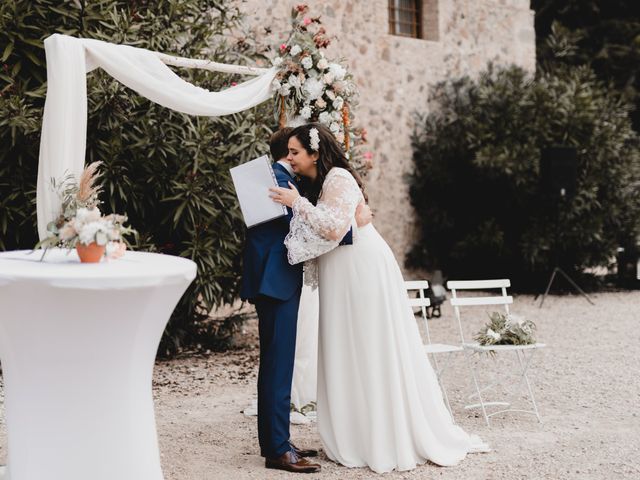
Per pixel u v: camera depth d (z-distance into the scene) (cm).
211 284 668
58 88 412
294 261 373
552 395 534
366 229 395
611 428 452
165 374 609
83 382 295
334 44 983
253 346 737
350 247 390
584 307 942
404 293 399
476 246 1049
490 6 1167
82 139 420
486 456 400
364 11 1016
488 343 463
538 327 805
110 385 299
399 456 378
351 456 390
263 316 381
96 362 295
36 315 286
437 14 1107
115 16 616
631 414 483
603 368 614
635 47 1620
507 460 393
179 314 692
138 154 644
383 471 378
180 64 483
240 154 689
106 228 323
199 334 730
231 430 454
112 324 292
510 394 538
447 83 1113
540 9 1642
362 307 386
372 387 384
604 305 958
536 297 993
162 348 682
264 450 383
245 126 672
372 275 387
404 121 1069
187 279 312
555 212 1032
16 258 340
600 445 417
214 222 677
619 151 1080
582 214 1050
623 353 673
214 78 684
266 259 381
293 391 476
